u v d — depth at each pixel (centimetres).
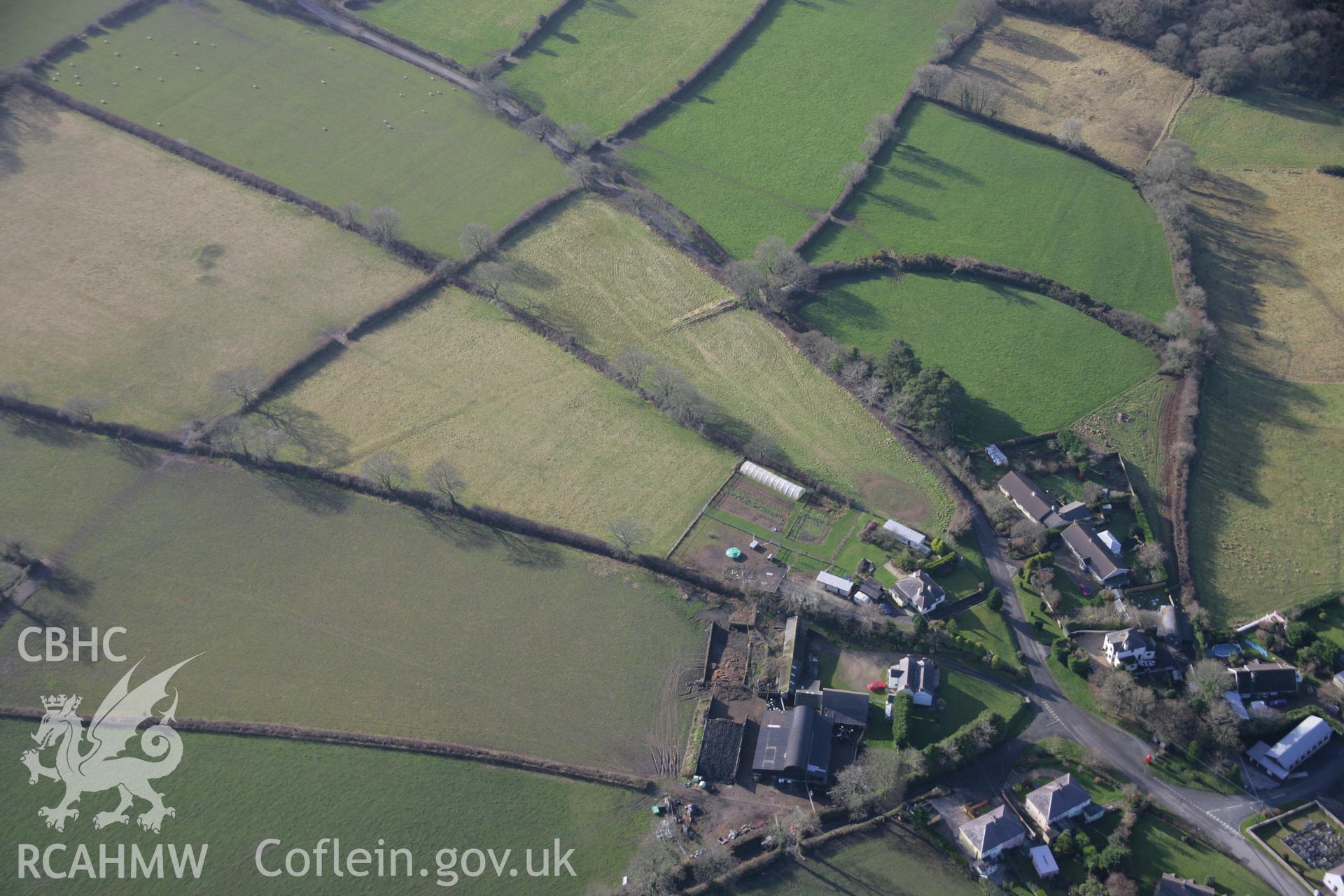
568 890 12150
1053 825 12750
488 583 15312
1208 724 13725
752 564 15788
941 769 13250
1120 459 17512
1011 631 15050
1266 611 15550
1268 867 12562
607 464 17212
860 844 12619
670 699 14100
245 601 14875
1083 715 14125
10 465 16400
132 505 16000
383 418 17675
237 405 17588
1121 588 15600
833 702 13788
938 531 16338
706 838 12638
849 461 17462
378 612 14850
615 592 15300
